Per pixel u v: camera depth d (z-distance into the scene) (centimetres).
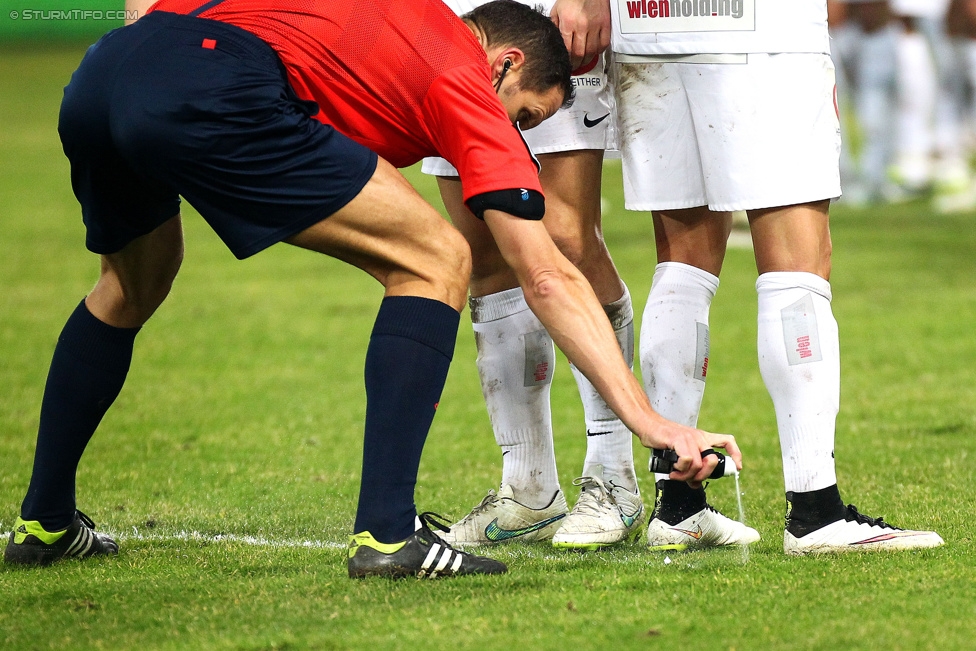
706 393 1905
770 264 1038
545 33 952
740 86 1009
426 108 898
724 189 1030
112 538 1116
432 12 909
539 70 947
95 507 1283
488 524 1150
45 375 2055
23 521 1040
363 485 927
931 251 3334
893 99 4484
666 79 1062
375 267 925
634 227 3878
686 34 1029
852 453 1479
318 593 893
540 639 777
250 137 861
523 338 1143
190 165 867
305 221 888
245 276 3253
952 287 2816
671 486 1069
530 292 905
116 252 995
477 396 1941
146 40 884
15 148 6372
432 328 916
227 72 862
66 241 3750
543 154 1134
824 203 1033
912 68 4403
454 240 925
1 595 918
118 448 1579
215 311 2734
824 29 1030
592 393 1147
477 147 886
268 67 879
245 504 1299
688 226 1104
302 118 880
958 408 1722
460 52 898
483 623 810
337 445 1603
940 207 4188
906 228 3778
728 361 2145
